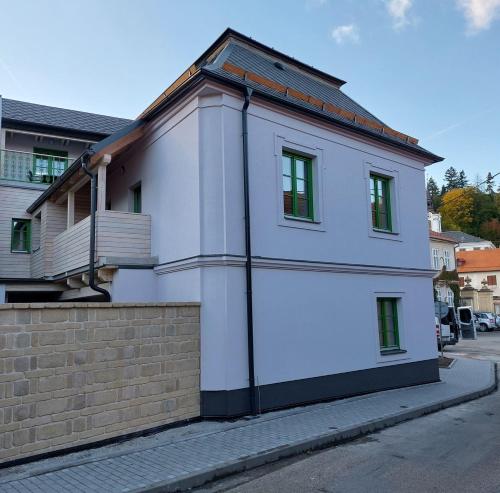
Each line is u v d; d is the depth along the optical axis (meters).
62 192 12.54
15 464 5.60
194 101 8.73
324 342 9.58
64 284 12.88
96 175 10.45
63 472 5.40
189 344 7.73
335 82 14.50
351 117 11.10
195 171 8.57
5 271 15.09
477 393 10.88
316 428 7.25
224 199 8.30
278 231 9.06
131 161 11.24
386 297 11.36
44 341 5.99
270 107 9.24
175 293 8.89
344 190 10.58
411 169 12.66
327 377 9.50
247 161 8.59
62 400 6.08
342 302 10.12
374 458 6.13
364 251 10.80
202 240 8.30
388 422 8.00
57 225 13.47
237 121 8.72
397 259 11.67
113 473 5.36
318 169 10.05
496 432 7.45
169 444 6.46
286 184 9.64
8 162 15.50
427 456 6.18
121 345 6.79
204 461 5.73
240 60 11.09
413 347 11.81
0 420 5.54
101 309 6.62
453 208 85.44
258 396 8.26
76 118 16.97
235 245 8.31
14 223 15.49
